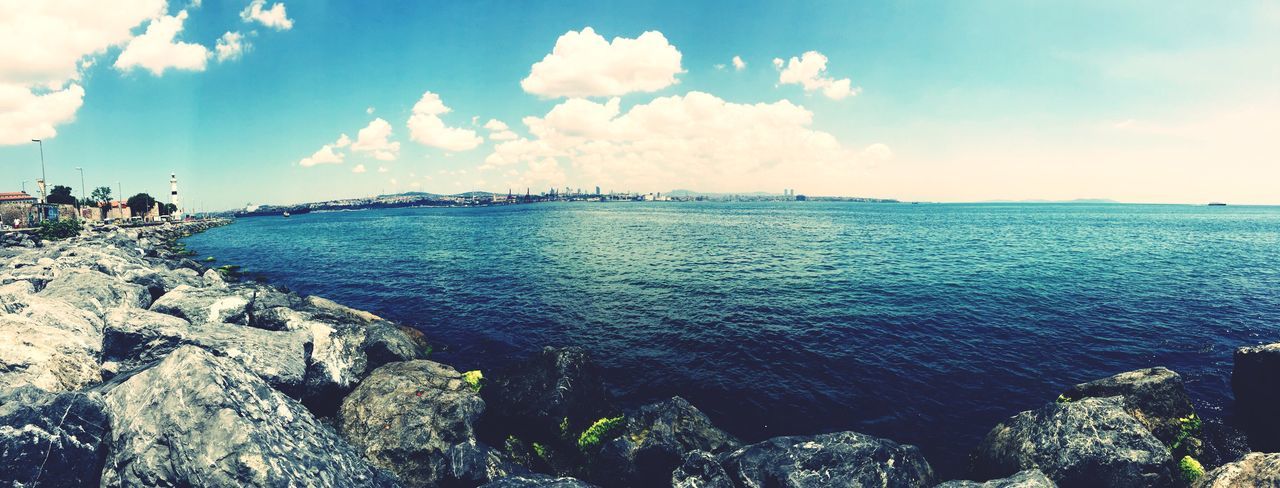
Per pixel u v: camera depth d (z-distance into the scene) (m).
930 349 22.98
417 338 24.38
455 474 12.70
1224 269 44.03
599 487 13.38
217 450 9.14
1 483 8.22
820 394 18.66
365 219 187.38
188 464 9.05
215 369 10.70
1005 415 17.12
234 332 16.48
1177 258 51.47
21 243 55.03
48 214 87.62
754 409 17.69
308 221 191.88
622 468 13.45
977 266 45.91
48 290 20.62
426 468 13.06
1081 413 13.15
